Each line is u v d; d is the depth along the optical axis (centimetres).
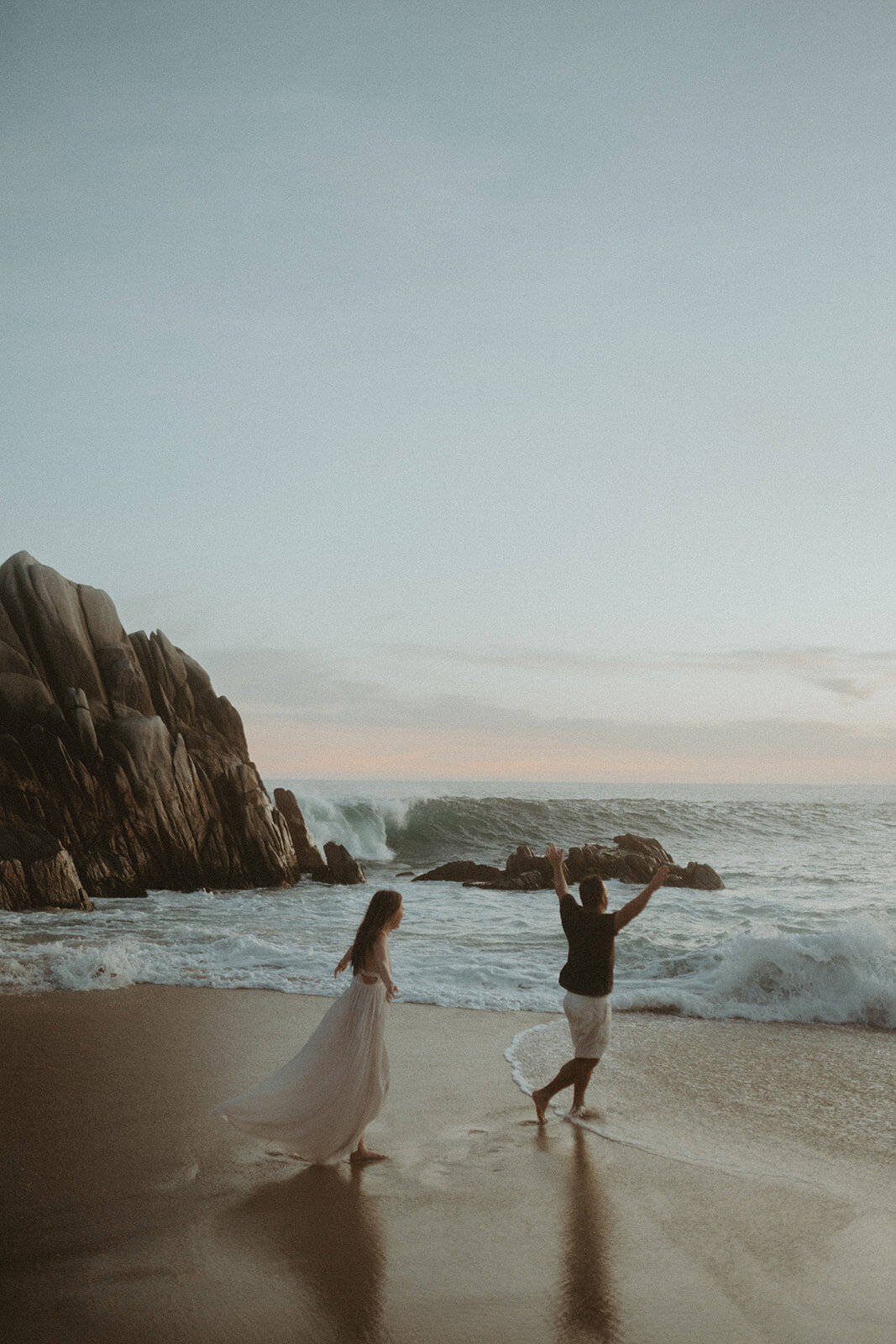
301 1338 373
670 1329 386
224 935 1495
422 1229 478
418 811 4206
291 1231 473
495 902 2219
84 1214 488
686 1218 496
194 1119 640
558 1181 545
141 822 2422
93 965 1145
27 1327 375
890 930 1119
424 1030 926
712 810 5188
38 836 2080
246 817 2602
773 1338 380
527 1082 750
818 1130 648
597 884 689
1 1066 766
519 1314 396
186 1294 406
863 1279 431
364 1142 607
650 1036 931
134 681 2694
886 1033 966
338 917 1911
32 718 2486
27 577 2689
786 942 1095
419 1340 374
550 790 17575
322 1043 571
